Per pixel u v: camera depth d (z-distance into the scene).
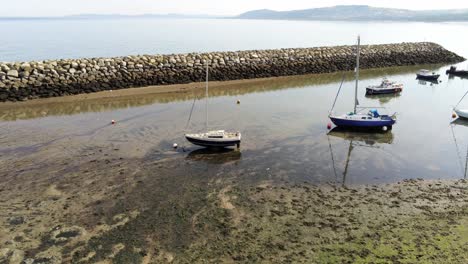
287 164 17.20
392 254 10.42
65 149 18.47
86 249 10.78
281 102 29.22
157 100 28.77
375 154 18.62
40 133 20.77
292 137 20.95
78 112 25.02
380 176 16.03
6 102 26.67
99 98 28.77
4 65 27.59
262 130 22.08
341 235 11.41
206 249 10.80
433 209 13.09
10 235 11.36
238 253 10.59
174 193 14.18
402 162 17.64
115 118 23.84
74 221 12.20
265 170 16.47
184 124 22.84
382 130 22.52
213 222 12.17
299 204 13.40
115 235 11.47
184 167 16.61
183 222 12.20
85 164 16.73
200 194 14.13
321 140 20.59
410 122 24.33
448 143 20.33
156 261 10.30
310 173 16.25
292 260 10.26
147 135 20.73
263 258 10.37
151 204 13.34
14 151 18.09
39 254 10.52
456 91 34.56
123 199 13.67
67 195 13.92
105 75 30.92
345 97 31.48
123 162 17.03
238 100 29.20
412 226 11.90
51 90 28.39
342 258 10.30
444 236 11.28
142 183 14.98
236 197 13.91
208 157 17.78
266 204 13.38
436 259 10.14
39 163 16.77
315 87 35.44
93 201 13.50
